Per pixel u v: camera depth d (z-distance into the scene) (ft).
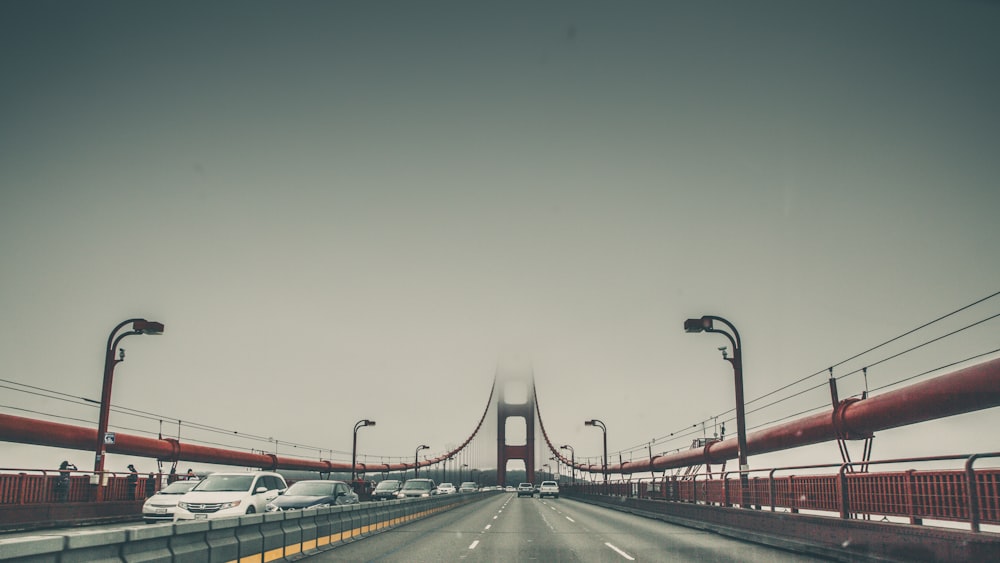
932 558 37.17
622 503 143.02
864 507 46.91
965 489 36.40
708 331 83.51
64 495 82.53
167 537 29.76
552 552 52.95
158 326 95.45
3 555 19.94
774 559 47.96
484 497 249.14
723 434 125.70
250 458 184.03
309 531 51.52
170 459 142.41
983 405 56.29
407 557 49.03
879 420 69.72
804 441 87.51
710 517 78.95
